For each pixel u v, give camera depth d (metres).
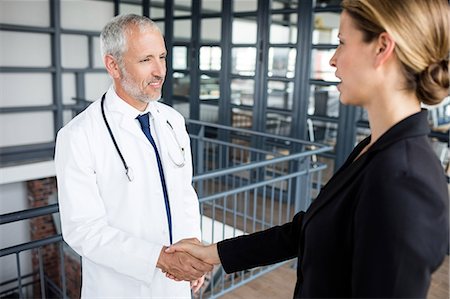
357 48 0.76
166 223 1.51
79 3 6.68
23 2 6.18
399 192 0.66
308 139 5.12
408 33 0.70
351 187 0.75
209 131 6.02
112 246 1.36
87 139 1.40
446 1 0.72
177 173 1.57
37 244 1.83
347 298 0.75
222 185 5.58
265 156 5.40
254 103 5.36
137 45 1.35
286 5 5.62
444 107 3.90
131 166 1.44
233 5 5.39
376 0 0.73
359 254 0.68
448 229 0.68
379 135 0.78
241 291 3.14
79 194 1.37
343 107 4.60
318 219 0.79
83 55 6.92
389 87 0.75
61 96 6.69
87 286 1.52
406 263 0.63
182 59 6.19
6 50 6.15
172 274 1.38
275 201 5.15
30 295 6.91
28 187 6.71
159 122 1.56
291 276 3.35
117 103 1.46
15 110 6.30
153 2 6.61
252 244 1.18
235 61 5.49
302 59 4.82
